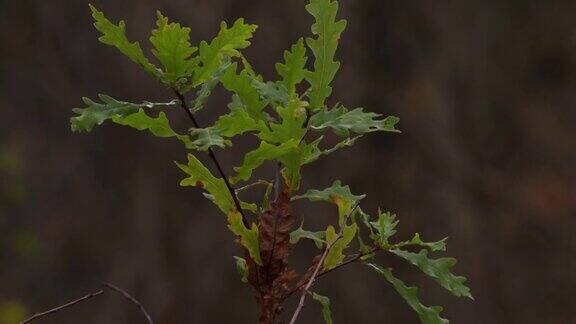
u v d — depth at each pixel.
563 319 13.44
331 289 11.97
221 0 12.30
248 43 1.75
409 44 13.51
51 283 13.43
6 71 14.30
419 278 12.34
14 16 14.15
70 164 13.77
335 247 1.86
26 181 13.84
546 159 14.24
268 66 12.24
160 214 12.80
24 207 13.77
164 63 1.74
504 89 14.37
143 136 13.14
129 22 12.52
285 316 11.41
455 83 13.95
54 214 13.66
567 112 14.52
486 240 13.41
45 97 14.09
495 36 14.36
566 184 13.92
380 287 12.06
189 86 1.75
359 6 13.34
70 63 13.87
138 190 13.04
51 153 13.98
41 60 14.01
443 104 13.59
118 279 12.96
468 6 14.20
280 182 1.91
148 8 12.45
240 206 1.82
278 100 1.82
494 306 13.18
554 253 13.63
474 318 12.84
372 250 1.86
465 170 13.52
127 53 1.74
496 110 14.16
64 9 13.95
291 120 1.76
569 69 14.66
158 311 12.59
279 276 1.82
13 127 14.18
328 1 1.84
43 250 13.59
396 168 13.00
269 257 1.81
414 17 13.59
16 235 13.49
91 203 13.40
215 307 12.45
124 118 1.70
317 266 1.78
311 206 11.53
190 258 12.59
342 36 13.20
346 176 12.43
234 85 1.81
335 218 11.46
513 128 14.12
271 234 1.81
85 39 13.70
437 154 13.31
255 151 1.75
